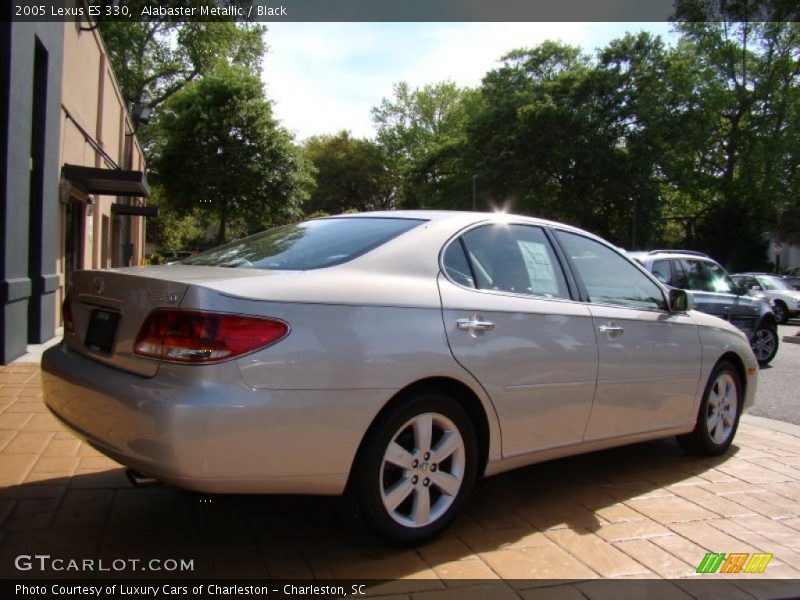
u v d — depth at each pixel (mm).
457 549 3258
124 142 22062
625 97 37094
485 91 44688
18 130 7469
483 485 4262
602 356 3969
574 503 3975
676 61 36906
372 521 3018
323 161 65875
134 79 37281
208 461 2580
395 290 3166
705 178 38375
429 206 46406
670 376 4473
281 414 2707
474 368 3312
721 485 4379
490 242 3770
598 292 4211
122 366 2906
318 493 2893
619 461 4887
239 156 33719
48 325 9516
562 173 37812
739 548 3396
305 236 3770
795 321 22688
